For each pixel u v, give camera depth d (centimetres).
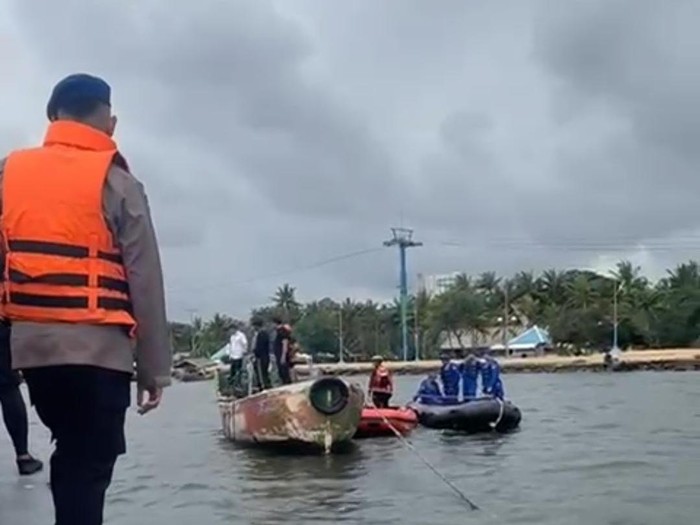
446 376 2233
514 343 10269
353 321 12150
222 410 1939
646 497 1031
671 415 2544
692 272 11219
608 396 3741
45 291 305
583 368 7812
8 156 326
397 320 12044
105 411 313
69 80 330
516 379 6244
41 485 788
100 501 326
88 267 308
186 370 8800
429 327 11731
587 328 10388
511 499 1012
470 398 2127
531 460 1441
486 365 2230
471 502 985
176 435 1962
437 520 868
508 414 2019
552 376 6700
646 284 11169
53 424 319
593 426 2156
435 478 1202
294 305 12431
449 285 12312
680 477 1215
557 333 10575
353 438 1769
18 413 858
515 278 12144
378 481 1170
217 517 865
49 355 303
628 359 7881
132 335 316
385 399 2259
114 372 310
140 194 322
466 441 1789
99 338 307
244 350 2008
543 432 1992
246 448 1619
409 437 1861
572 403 3256
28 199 309
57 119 329
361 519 865
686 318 10125
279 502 977
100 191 312
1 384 847
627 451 1562
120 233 315
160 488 1087
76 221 308
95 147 326
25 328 306
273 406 1552
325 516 881
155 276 318
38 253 306
